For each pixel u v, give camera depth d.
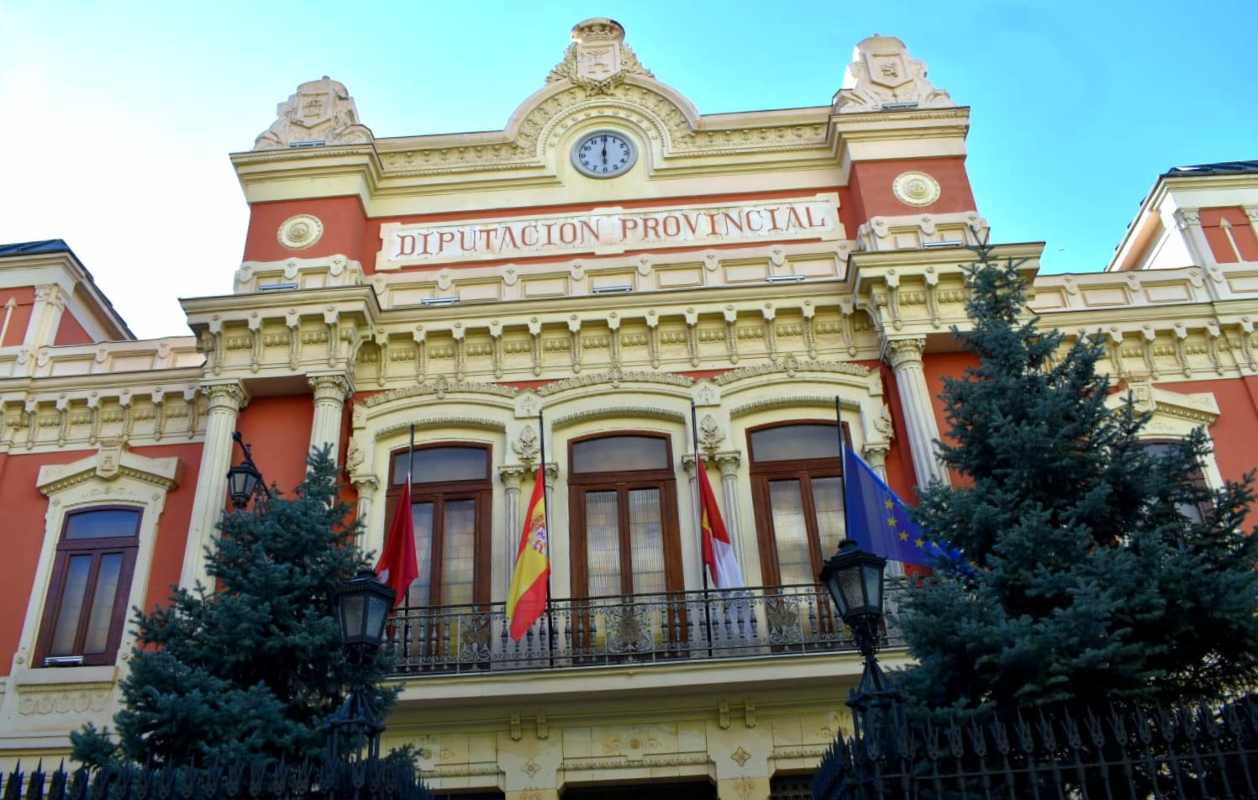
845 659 13.20
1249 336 16.72
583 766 13.50
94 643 15.34
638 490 15.66
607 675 13.30
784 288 16.48
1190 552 9.32
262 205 18.06
